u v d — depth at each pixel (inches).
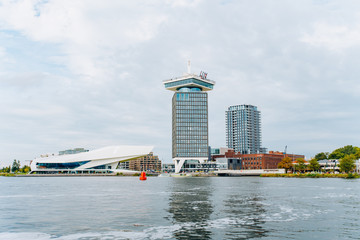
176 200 2009.1
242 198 2124.8
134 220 1270.9
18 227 1150.3
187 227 1133.7
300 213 1448.1
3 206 1740.9
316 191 2753.4
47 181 5541.3
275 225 1170.0
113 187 3506.4
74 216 1376.7
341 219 1298.0
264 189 3051.2
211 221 1245.7
